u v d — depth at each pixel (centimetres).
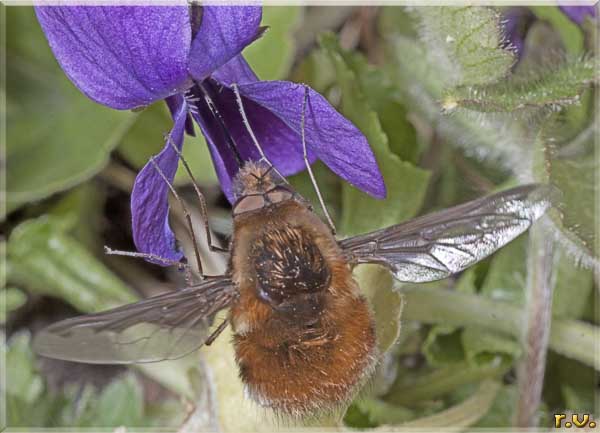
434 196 17
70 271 16
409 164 16
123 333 14
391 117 16
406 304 16
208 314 14
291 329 14
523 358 16
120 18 14
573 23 16
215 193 17
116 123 16
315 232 14
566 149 15
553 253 15
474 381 16
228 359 15
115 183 17
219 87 14
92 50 14
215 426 15
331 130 14
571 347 16
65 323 13
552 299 16
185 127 14
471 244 14
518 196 14
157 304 14
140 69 14
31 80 16
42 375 16
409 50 16
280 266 14
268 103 14
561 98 14
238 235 14
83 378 16
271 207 14
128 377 16
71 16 14
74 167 16
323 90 17
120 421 16
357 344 14
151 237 14
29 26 16
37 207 17
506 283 16
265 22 16
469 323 16
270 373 14
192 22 14
